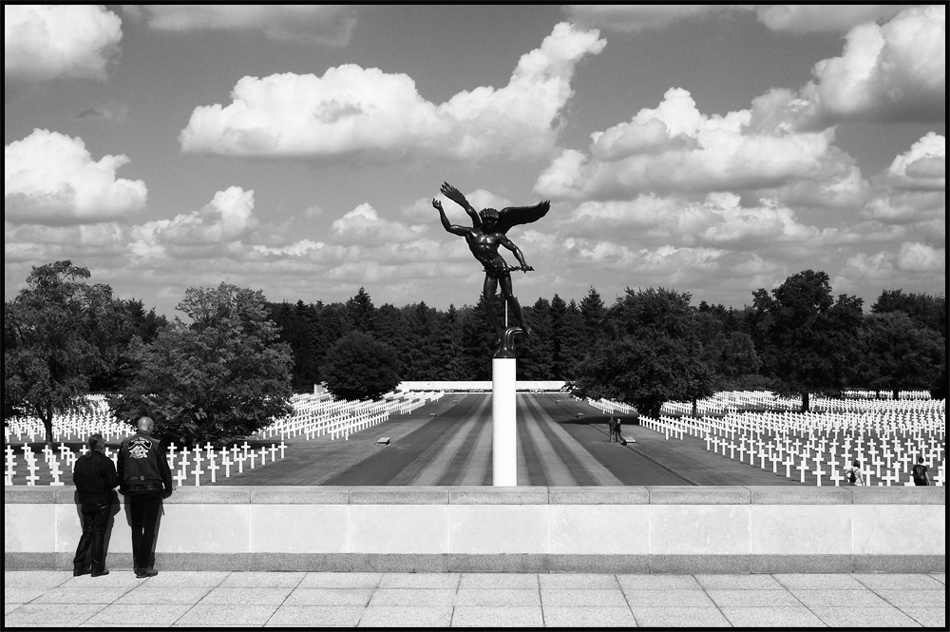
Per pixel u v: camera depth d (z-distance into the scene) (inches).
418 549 594.6
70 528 606.5
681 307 3575.3
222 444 2277.3
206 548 598.5
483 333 7391.7
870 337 4795.8
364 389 4626.0
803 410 4224.9
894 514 587.5
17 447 2458.2
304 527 597.6
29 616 503.5
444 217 768.3
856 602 523.5
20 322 2393.0
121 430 2883.9
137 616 503.2
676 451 2218.3
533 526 592.1
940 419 2923.2
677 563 587.8
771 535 588.1
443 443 2471.7
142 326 6560.0
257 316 2311.8
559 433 2847.0
